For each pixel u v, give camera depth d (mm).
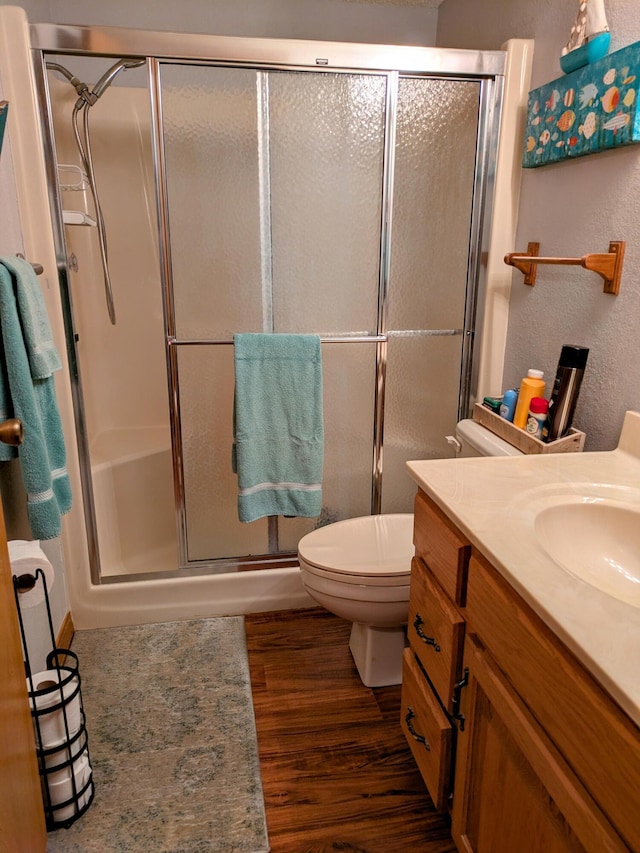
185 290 1889
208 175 1814
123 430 2668
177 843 1328
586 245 1564
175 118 1760
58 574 1925
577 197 1598
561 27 1660
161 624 2113
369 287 1986
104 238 2139
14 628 1121
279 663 1914
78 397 1922
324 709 1719
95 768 1520
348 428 2111
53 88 2027
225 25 2408
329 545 1745
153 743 1599
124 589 2072
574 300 1628
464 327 2084
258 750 1577
